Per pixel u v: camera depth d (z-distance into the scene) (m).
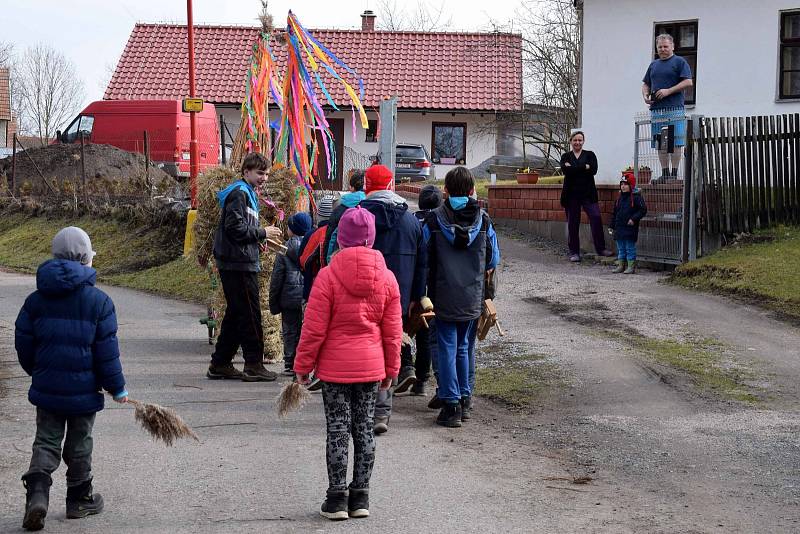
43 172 29.30
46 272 5.42
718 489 6.24
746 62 20.08
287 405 5.74
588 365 9.73
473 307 7.90
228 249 9.72
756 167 15.23
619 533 5.39
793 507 5.88
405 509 5.79
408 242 7.48
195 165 20.52
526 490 6.21
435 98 40.00
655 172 15.66
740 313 11.79
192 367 10.74
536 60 33.22
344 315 5.66
